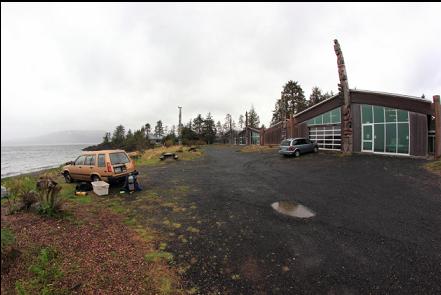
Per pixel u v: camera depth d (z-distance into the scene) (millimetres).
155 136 108812
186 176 14492
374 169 13703
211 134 84438
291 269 4641
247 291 4047
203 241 5801
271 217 7301
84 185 10977
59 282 4133
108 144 93250
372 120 20188
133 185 10641
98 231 6262
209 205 8555
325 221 6895
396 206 7840
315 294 3955
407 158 16516
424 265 4652
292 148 21453
